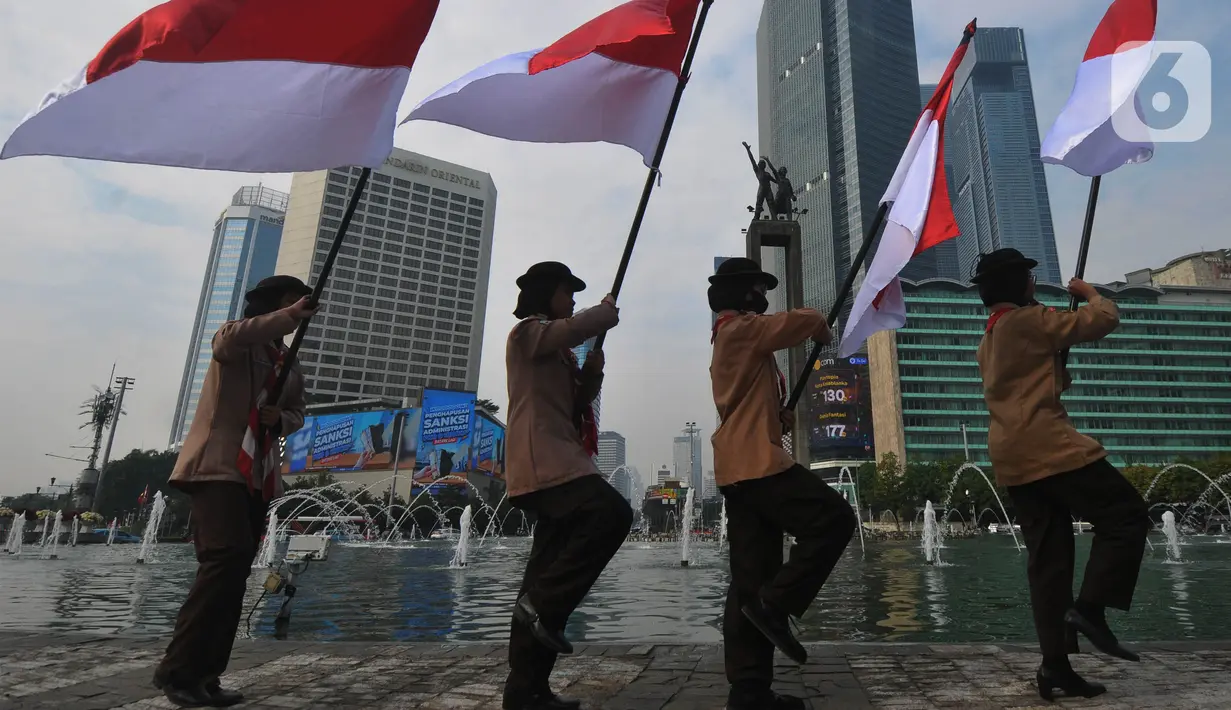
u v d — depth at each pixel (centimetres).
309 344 9500
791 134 12862
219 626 271
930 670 329
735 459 264
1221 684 281
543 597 245
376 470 6781
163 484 7162
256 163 283
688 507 1557
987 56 16375
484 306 11025
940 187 349
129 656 381
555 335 269
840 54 12056
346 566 1417
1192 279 9306
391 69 294
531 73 317
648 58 327
